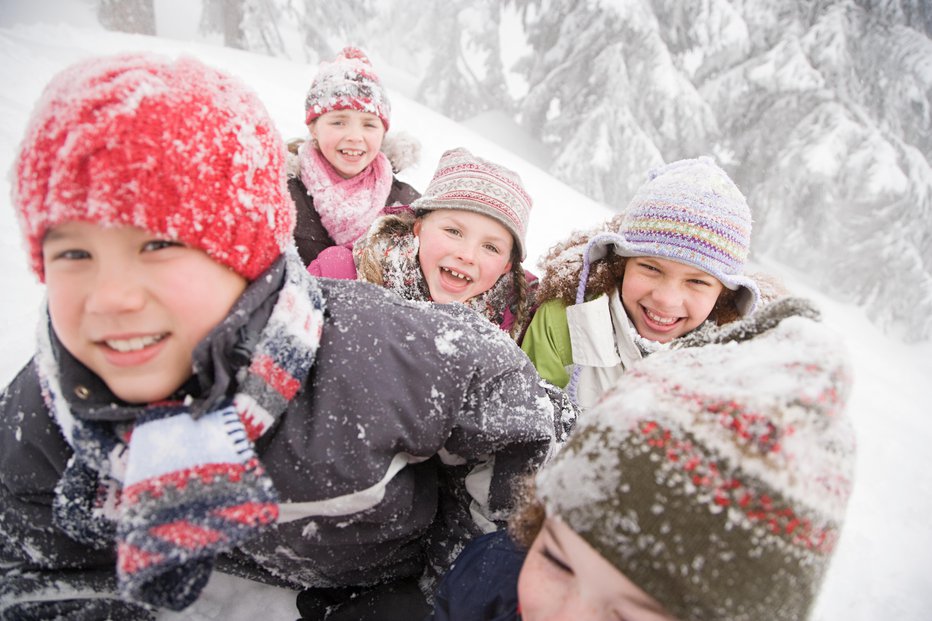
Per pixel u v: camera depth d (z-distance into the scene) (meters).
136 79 0.63
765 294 1.68
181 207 0.63
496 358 1.01
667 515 0.57
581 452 0.67
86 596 0.96
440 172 1.80
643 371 0.72
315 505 0.87
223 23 12.08
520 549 0.94
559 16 10.66
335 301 0.96
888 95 10.42
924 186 9.98
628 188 10.02
